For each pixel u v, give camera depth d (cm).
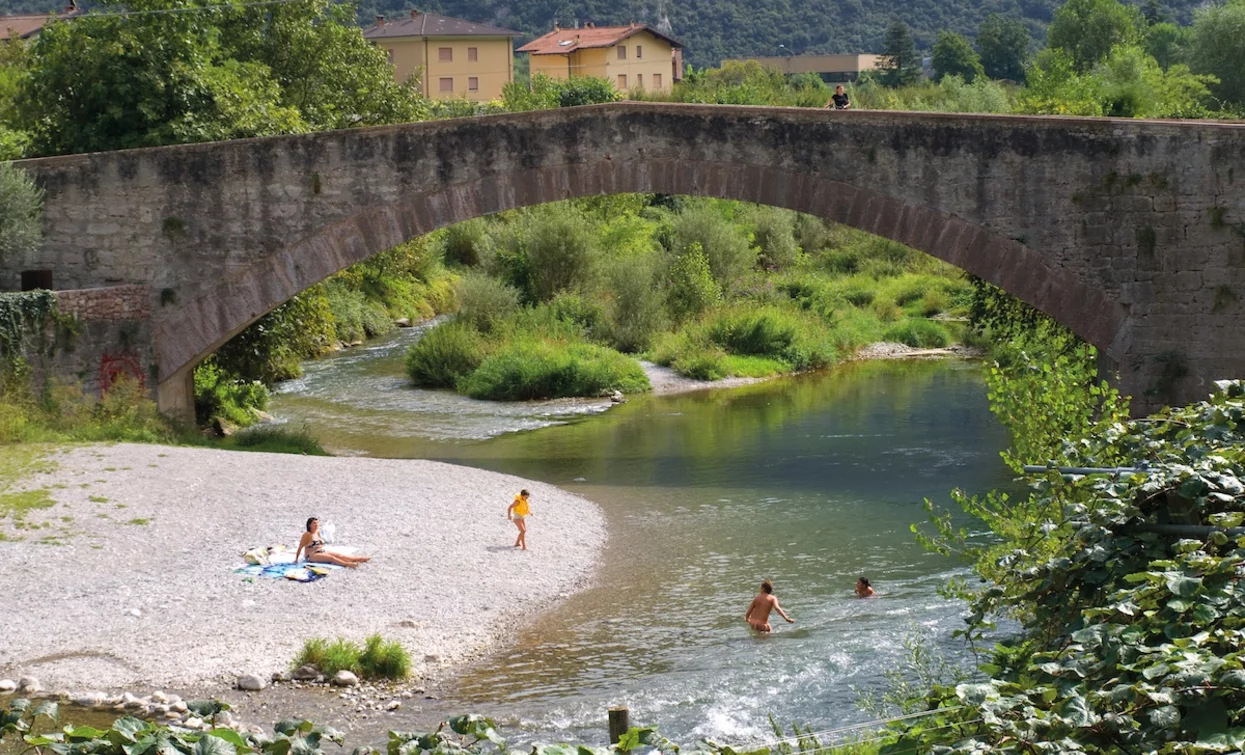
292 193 2488
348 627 1612
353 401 3559
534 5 14488
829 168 2400
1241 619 722
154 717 1332
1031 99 4159
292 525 1961
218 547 1852
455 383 3766
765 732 1332
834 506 2320
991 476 2536
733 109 2408
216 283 2516
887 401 3519
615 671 1523
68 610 1608
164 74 2959
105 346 2483
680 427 3169
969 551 1236
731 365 4025
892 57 11344
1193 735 669
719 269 4928
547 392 3641
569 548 2012
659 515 2264
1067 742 671
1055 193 2347
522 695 1445
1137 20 9044
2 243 2448
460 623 1661
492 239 5294
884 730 958
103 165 2505
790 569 1938
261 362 2959
